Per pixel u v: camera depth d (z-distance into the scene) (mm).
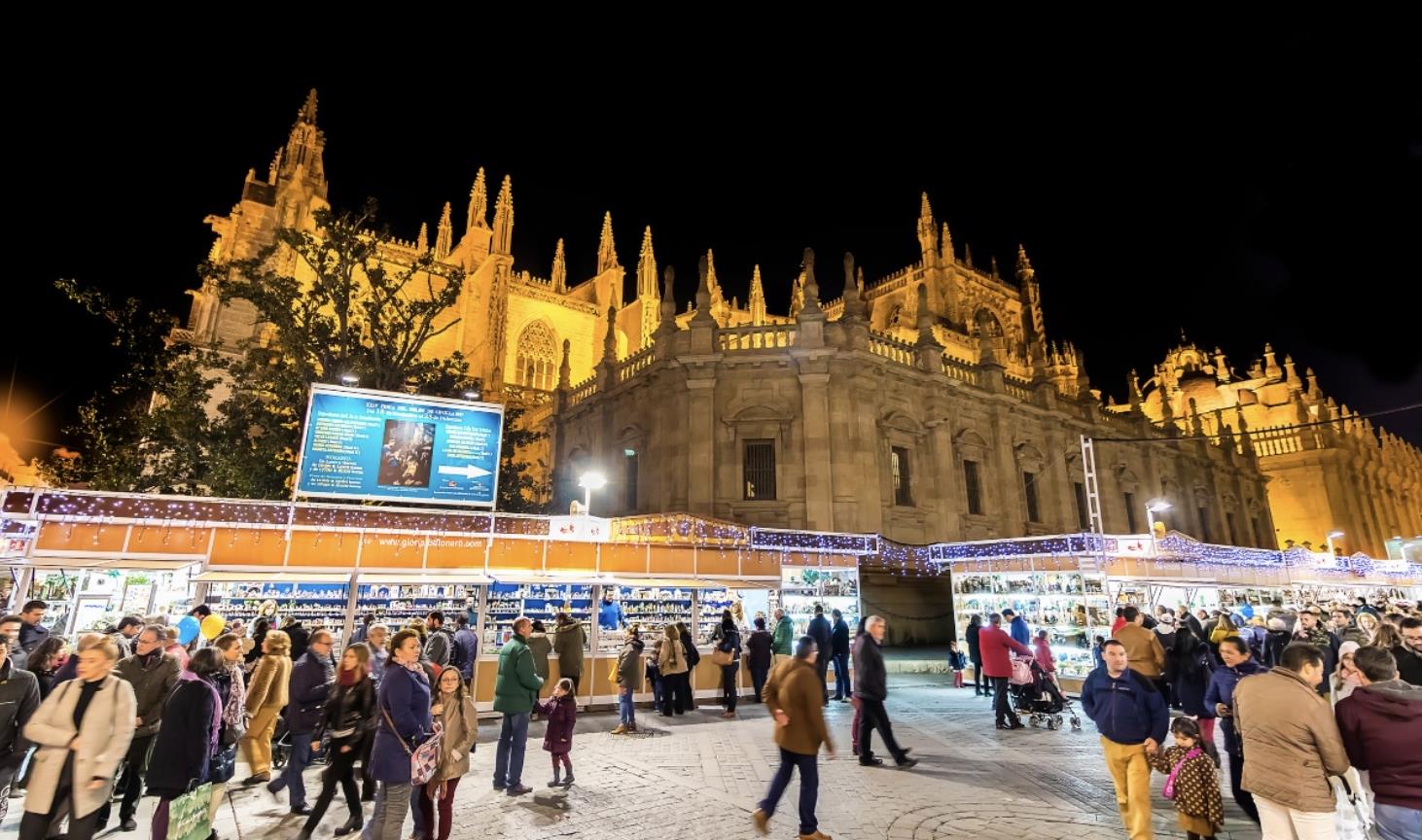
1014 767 11141
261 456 22453
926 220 66938
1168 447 45188
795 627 20297
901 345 32031
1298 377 59469
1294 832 5574
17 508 13250
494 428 17969
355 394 16859
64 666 8297
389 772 6883
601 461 34281
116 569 13609
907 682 21562
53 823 7148
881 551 22797
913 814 8773
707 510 28062
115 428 23500
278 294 24578
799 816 8406
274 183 46000
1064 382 67938
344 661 8414
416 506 18469
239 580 14273
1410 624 8352
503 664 10188
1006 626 20234
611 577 17719
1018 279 73688
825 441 28188
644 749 12594
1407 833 5012
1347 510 54344
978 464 33500
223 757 8086
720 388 29812
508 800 9438
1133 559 20828
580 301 57812
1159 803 9398
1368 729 5336
